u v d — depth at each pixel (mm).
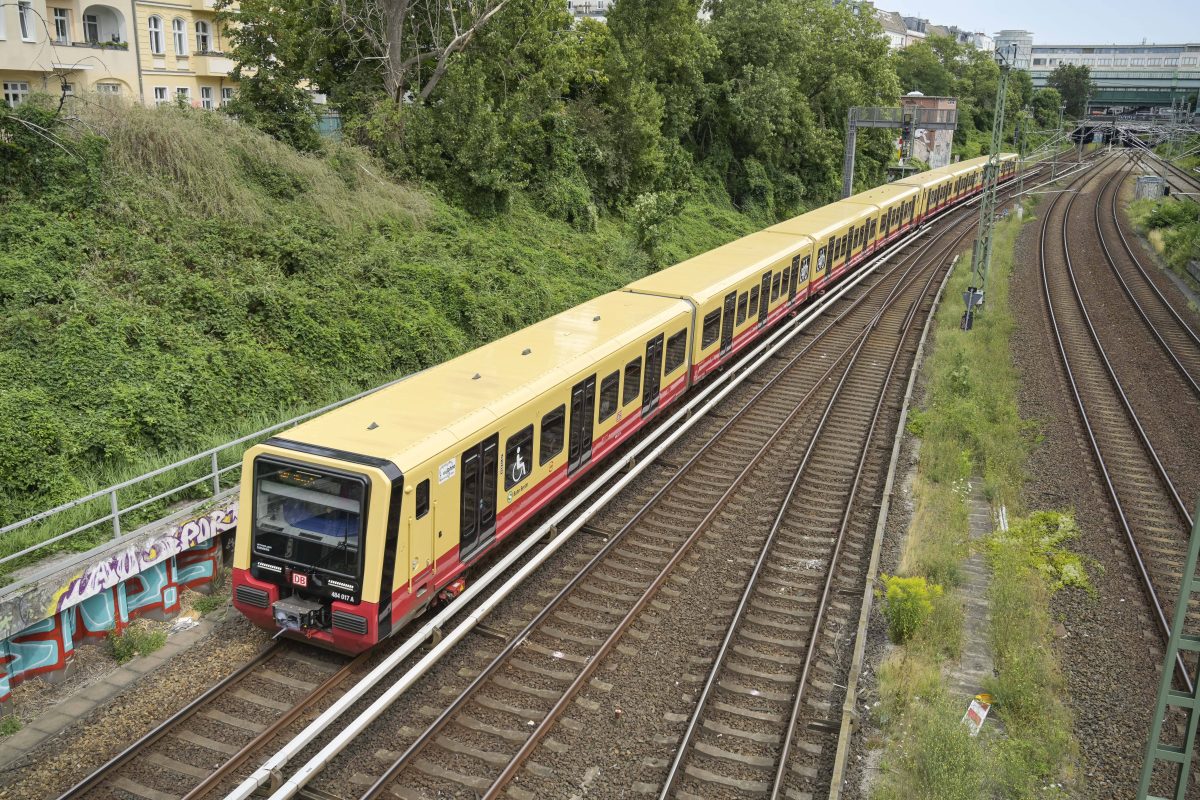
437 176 27312
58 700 10016
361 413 11883
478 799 8766
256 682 10398
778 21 48406
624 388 16672
